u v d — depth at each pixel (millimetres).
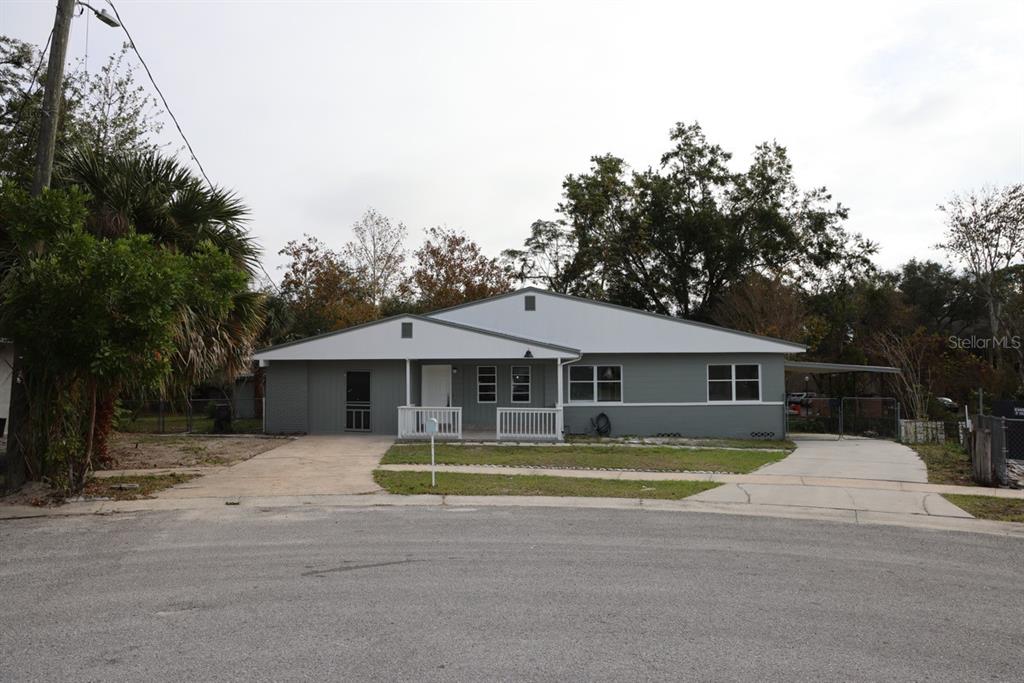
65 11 12422
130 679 4961
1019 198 35250
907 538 9812
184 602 6707
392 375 24359
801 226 43406
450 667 5199
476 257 45719
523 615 6375
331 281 43375
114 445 19297
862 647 5699
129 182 14109
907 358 35219
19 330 11109
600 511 11430
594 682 4969
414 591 7086
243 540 9281
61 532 9727
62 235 11086
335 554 8547
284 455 17844
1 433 18188
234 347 16359
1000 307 37344
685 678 5051
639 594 7039
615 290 45469
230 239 15258
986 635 6020
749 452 19734
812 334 42125
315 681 4945
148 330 11258
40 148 12148
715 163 43938
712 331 25406
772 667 5266
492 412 25375
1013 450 19250
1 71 21797
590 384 25688
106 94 25562
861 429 28812
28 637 5781
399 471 15102
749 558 8555
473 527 10117
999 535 10078
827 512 11578
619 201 43781
